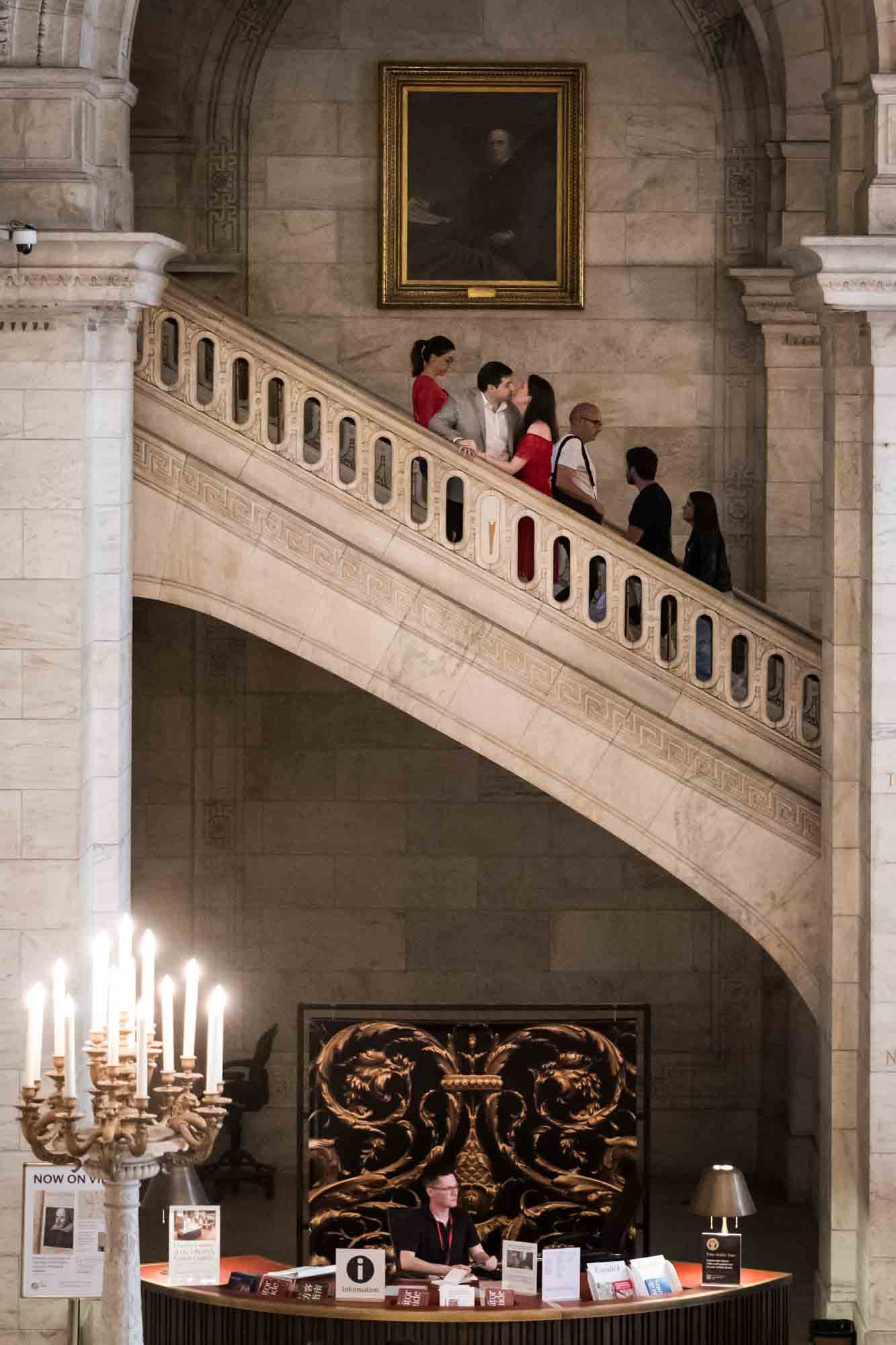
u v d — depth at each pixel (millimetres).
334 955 29578
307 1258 25141
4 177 20516
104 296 20578
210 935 29453
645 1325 19859
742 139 28750
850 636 21922
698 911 29562
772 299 28125
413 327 28938
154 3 28047
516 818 29578
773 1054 29156
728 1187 20891
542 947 29672
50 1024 20984
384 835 29562
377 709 29484
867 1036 21578
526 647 22438
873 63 21000
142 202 28484
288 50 28578
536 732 22547
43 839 21031
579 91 28594
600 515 24266
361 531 22406
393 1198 23078
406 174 28672
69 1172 20531
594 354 29000
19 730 20969
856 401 21781
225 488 22328
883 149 20828
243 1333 19750
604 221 28906
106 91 21250
